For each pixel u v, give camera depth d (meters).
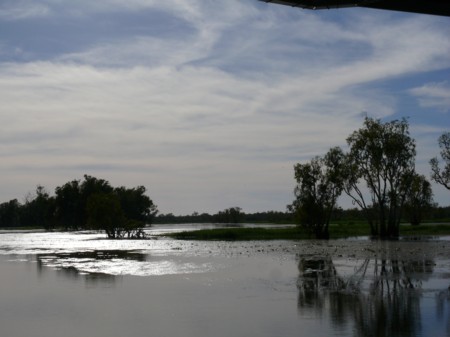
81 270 38.78
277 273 35.56
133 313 21.92
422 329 18.62
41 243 90.50
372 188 97.75
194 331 18.80
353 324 19.48
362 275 33.91
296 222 93.69
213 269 38.47
